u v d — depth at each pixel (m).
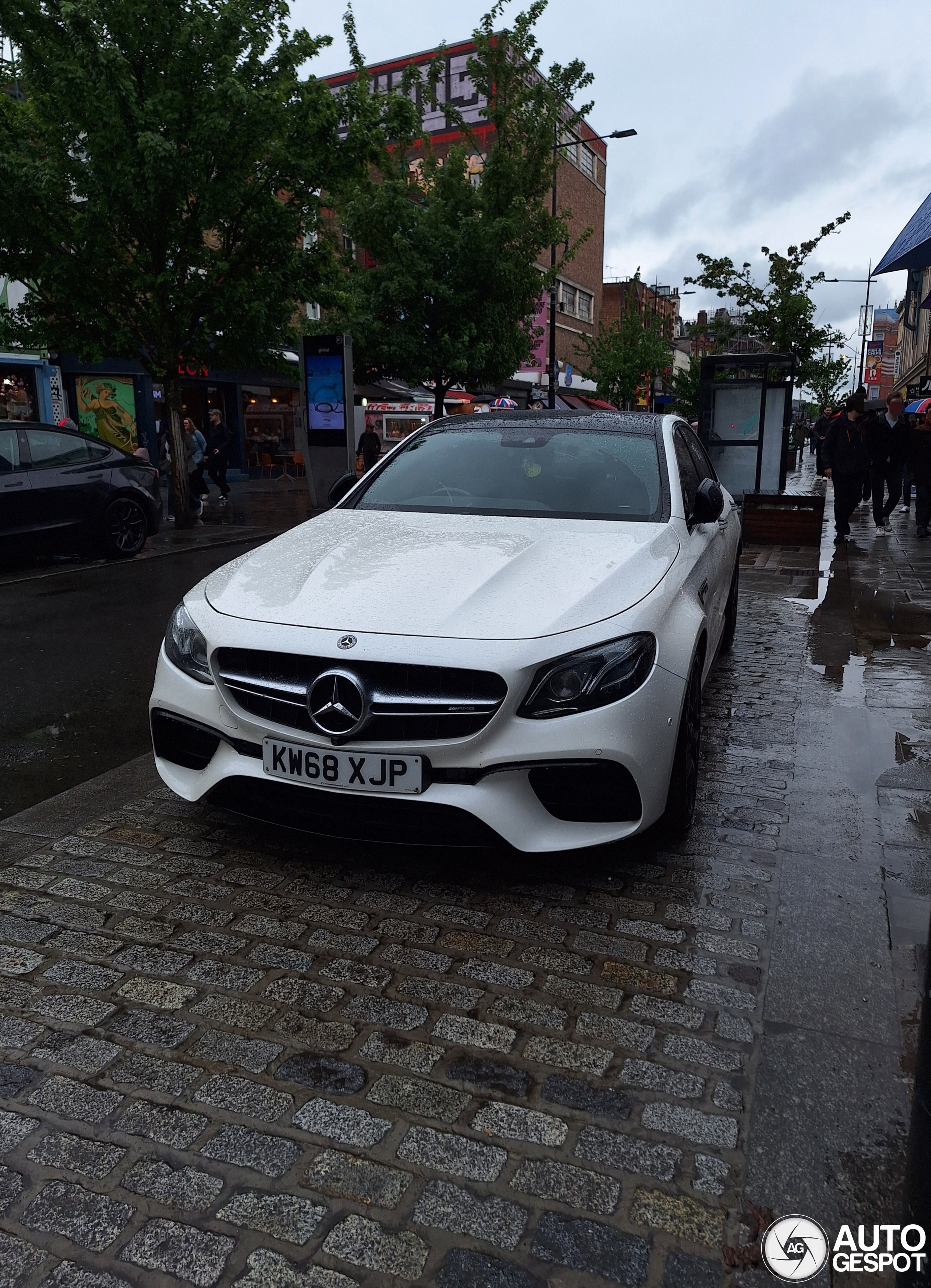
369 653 2.82
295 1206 1.88
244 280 12.48
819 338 20.36
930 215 6.44
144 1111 2.13
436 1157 2.00
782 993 2.56
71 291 11.96
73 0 10.94
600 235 45.38
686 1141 2.04
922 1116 1.37
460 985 2.60
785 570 9.63
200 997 2.55
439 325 18.98
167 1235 1.82
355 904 3.03
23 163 10.98
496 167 19.42
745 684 5.52
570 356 42.62
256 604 3.15
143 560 10.34
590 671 2.84
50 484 9.51
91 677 5.75
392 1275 1.74
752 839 3.50
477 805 2.81
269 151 12.15
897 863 3.32
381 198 18.27
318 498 15.36
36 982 2.62
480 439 4.54
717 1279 1.73
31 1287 1.71
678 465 4.28
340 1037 2.38
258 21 11.88
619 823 2.97
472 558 3.29
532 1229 1.83
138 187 11.27
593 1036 2.39
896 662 6.00
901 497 17.89
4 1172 1.97
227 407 23.20
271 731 2.97
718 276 20.70
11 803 3.86
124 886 3.14
